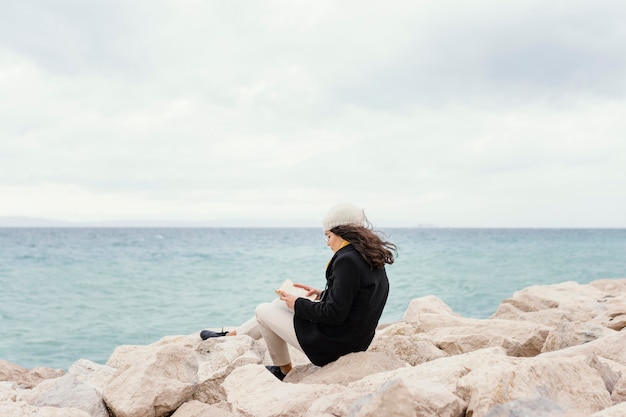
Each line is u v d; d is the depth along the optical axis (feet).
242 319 44.96
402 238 285.84
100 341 36.83
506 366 10.19
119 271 86.79
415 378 11.68
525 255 128.16
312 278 76.38
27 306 51.44
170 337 23.39
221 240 248.93
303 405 10.57
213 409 12.44
